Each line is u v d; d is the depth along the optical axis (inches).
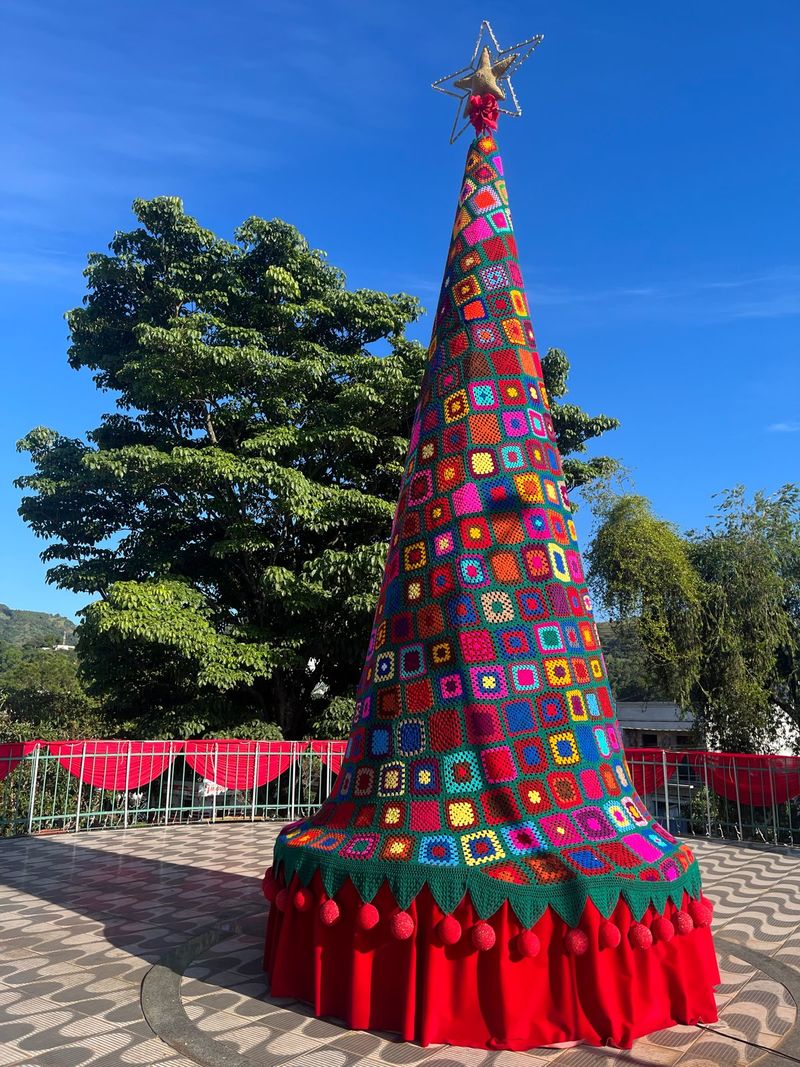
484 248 213.3
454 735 166.6
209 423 570.3
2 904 260.8
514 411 196.9
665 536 609.9
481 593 177.3
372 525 580.4
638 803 182.7
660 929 151.3
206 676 492.4
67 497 554.3
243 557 584.1
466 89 237.0
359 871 154.1
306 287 618.2
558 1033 142.7
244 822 462.0
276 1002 164.9
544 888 144.9
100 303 591.5
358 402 544.1
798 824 458.9
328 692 615.2
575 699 174.6
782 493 624.7
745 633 597.0
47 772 451.8
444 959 145.1
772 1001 169.6
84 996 173.0
